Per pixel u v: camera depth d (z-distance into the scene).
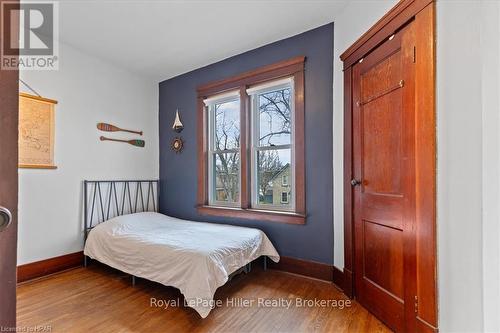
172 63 3.22
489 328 1.09
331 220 2.36
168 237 2.37
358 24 2.03
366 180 1.92
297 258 2.54
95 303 2.01
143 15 2.24
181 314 1.85
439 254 1.33
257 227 2.82
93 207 2.97
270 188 2.85
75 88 2.83
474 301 1.15
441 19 1.32
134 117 3.48
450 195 1.27
